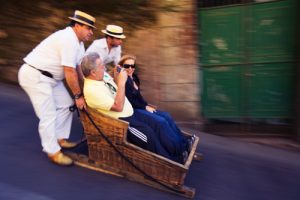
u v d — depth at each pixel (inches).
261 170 187.0
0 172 143.6
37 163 153.3
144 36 235.3
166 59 236.2
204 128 250.2
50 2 246.8
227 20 236.2
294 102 235.6
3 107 212.5
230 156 201.6
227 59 241.6
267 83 240.1
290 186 171.3
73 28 143.6
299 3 221.3
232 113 248.2
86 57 144.3
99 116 142.5
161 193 143.1
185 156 149.5
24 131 183.5
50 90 147.3
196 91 239.0
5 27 256.7
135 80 172.7
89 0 239.5
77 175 148.0
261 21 232.2
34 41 253.0
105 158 149.7
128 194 139.2
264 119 244.8
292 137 237.8
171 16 229.5
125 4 233.6
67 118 161.6
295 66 232.4
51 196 132.3
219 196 152.6
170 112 243.9
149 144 144.1
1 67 260.2
